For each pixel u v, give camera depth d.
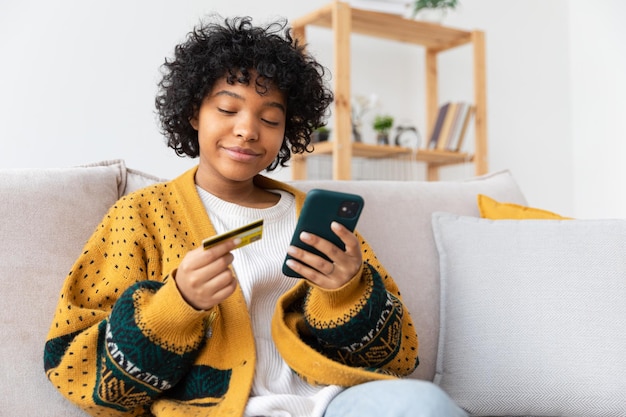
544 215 1.52
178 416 0.88
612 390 1.22
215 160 1.09
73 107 2.67
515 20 4.05
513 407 1.26
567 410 1.25
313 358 0.92
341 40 2.74
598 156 4.12
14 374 1.01
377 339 0.96
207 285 0.85
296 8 3.22
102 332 0.93
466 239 1.43
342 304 0.95
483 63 3.21
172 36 2.88
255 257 1.09
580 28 4.23
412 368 1.07
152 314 0.87
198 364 0.97
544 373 1.25
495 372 1.28
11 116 2.56
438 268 1.46
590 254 1.33
